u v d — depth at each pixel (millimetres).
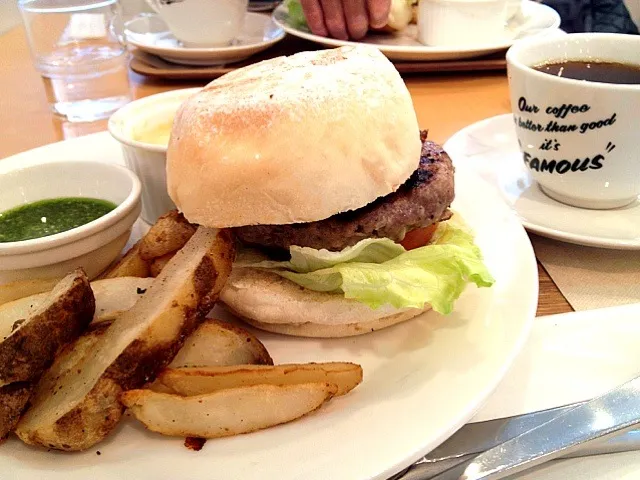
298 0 576
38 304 246
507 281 283
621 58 342
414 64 530
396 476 211
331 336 274
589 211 332
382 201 265
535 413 227
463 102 489
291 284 273
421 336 264
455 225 304
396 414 222
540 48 349
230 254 251
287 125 243
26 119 487
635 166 307
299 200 246
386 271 258
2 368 213
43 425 210
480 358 242
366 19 541
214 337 242
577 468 210
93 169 334
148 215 370
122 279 271
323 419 226
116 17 510
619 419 208
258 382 225
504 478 208
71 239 287
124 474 209
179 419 216
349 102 251
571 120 306
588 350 254
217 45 537
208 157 246
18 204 326
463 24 510
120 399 215
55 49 498
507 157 392
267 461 209
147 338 220
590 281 300
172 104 390
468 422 228
